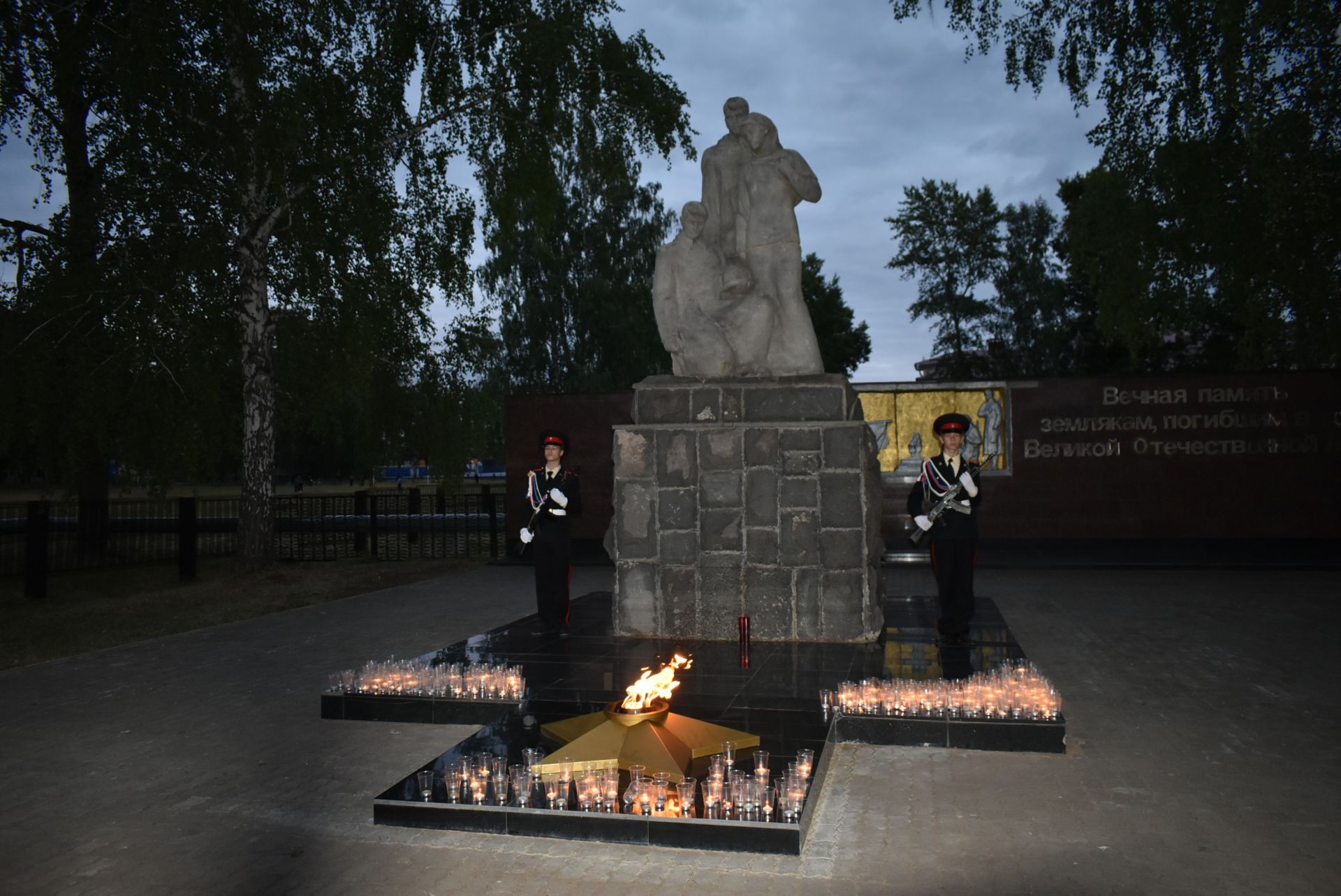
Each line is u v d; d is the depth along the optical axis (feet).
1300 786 17.33
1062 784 17.51
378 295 56.29
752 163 31.24
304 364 60.64
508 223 61.05
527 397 61.46
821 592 28.09
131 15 47.73
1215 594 43.52
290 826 15.97
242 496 53.72
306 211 52.11
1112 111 63.05
